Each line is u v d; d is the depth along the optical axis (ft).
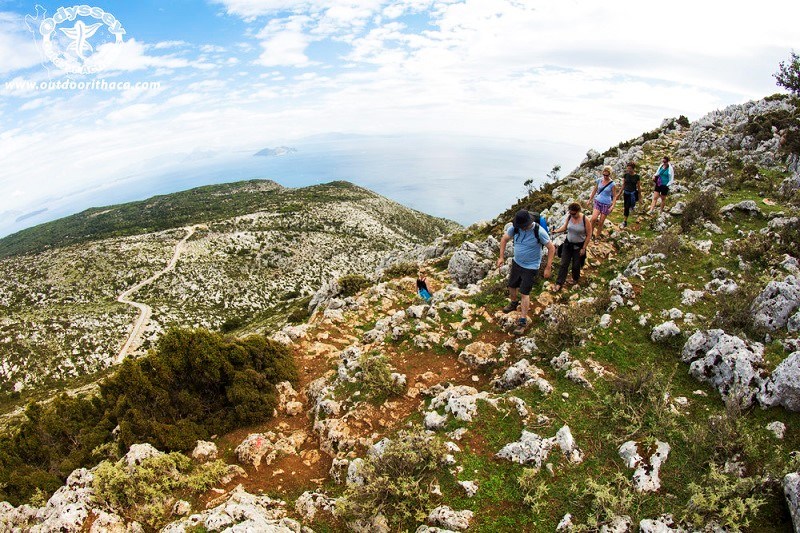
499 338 35.60
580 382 26.03
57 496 24.02
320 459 28.07
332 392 33.73
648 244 43.19
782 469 17.38
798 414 20.16
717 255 39.29
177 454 27.63
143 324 298.35
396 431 26.71
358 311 52.90
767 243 38.19
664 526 16.88
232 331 292.81
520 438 22.88
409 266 73.41
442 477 21.74
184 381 36.45
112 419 35.09
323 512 22.08
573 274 39.96
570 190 97.09
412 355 36.60
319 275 420.77
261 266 422.00
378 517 20.24
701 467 19.19
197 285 376.48
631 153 99.81
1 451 36.96
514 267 34.96
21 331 272.51
